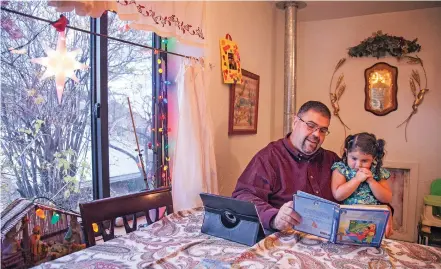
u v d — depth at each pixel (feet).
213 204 4.12
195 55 6.48
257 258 3.38
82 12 3.92
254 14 9.35
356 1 9.61
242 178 5.42
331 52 11.31
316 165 5.47
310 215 3.94
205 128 6.54
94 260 3.34
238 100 8.52
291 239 3.95
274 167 5.36
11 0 4.52
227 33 8.02
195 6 6.02
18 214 3.67
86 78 5.67
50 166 5.14
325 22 11.37
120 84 6.20
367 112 10.85
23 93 4.75
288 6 9.83
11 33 4.54
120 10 4.43
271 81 10.66
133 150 6.46
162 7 5.16
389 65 10.47
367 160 5.03
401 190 10.49
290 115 9.94
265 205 4.65
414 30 10.23
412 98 10.28
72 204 5.47
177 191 6.29
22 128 4.75
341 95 11.19
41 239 3.94
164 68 6.92
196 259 3.40
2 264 3.43
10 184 4.63
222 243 3.86
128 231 4.49
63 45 3.80
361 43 10.62
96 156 5.81
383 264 3.32
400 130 10.46
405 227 10.42
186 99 6.25
